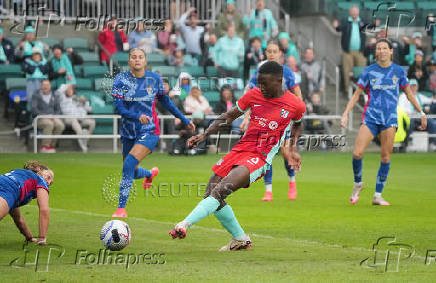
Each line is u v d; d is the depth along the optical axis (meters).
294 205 37.75
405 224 31.42
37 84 69.81
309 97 72.50
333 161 62.78
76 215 32.59
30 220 30.39
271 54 37.47
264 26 79.69
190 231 28.61
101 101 71.50
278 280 19.48
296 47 84.94
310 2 88.12
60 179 48.25
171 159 62.84
